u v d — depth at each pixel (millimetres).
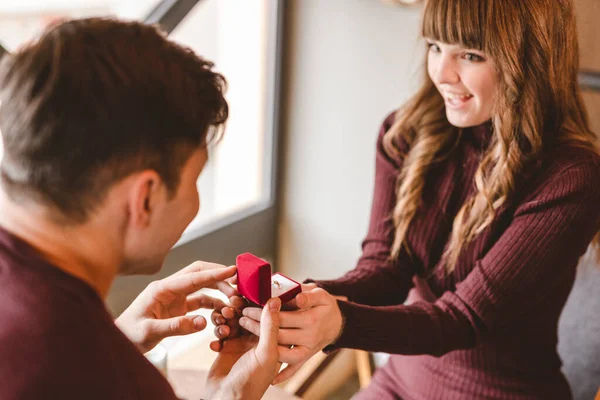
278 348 840
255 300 818
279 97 1969
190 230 1834
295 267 2186
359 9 1725
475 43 958
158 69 527
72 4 2086
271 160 2035
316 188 2023
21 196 533
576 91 1054
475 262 1118
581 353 1325
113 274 598
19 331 486
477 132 1129
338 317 918
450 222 1175
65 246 552
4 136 520
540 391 1155
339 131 1901
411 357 1239
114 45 518
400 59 1699
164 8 1617
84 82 499
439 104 1174
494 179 1053
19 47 544
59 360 488
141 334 839
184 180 583
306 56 1878
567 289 1130
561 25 962
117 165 521
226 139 2104
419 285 1240
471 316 1022
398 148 1242
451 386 1176
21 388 475
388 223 1256
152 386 565
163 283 856
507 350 1136
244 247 2031
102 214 543
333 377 1725
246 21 1947
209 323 1138
